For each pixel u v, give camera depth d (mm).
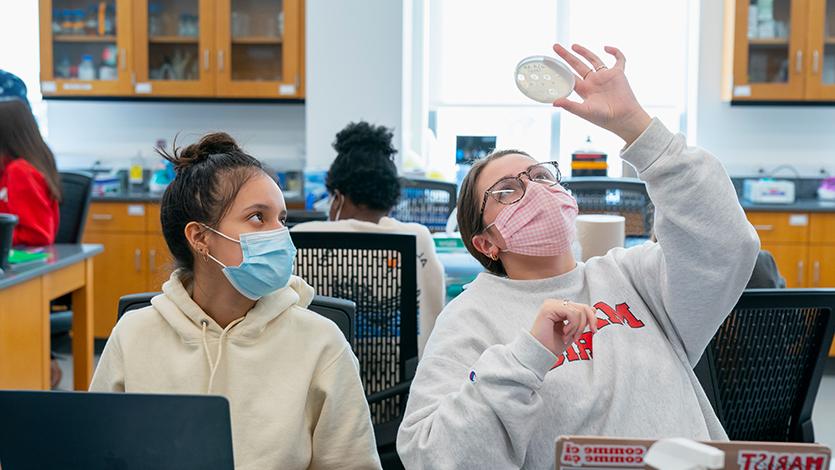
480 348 1540
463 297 1650
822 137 5660
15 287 3166
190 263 1565
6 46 5836
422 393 1500
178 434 1070
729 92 5355
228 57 5500
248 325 1553
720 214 1461
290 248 1557
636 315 1592
